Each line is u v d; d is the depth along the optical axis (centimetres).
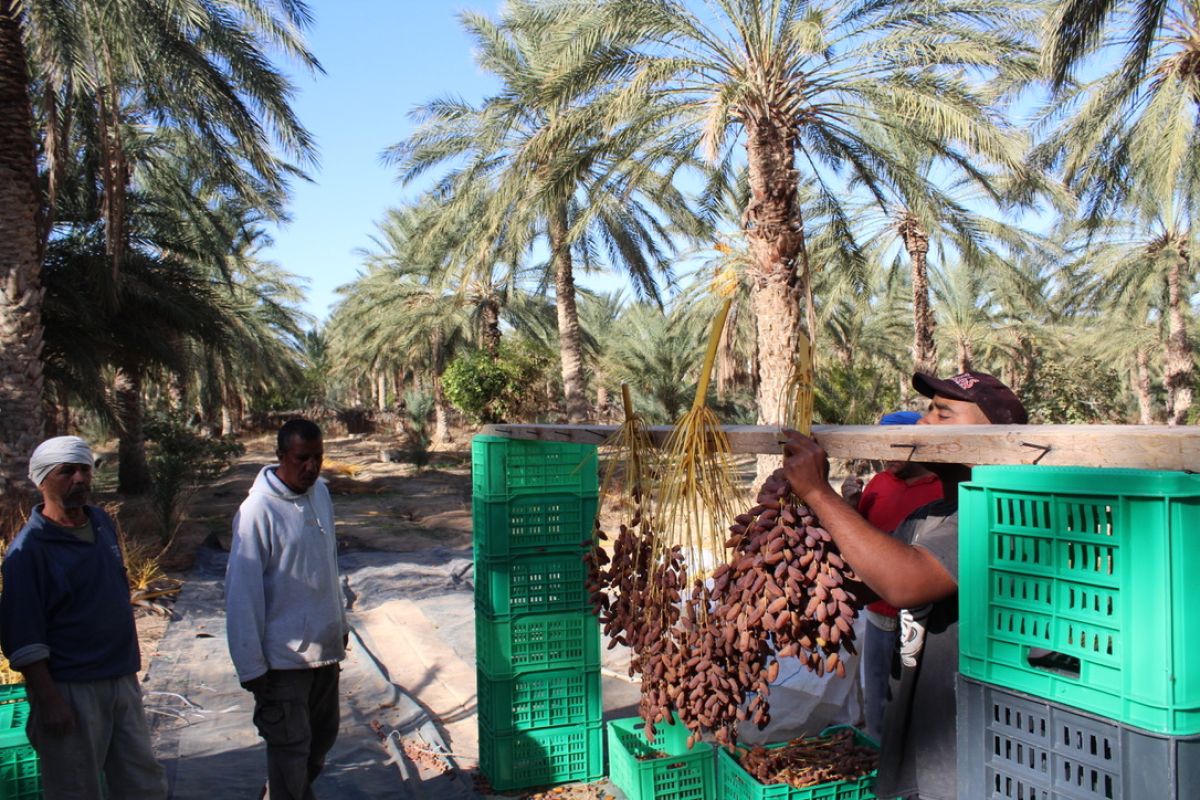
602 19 998
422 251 1939
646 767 376
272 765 347
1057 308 2550
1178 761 125
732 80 1072
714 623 205
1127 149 1357
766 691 200
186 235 1642
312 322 3559
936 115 974
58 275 1370
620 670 608
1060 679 141
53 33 890
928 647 207
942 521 186
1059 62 973
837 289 1891
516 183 1199
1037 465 150
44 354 1442
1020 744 148
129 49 1009
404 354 3309
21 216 932
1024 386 2238
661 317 2600
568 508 428
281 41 1085
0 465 912
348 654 691
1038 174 1109
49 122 955
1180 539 127
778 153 1048
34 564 307
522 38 1548
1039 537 144
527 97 1200
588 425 337
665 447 227
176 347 1672
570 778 430
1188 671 126
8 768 344
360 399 5753
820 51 964
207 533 1339
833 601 181
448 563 1080
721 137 902
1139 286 2272
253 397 3812
